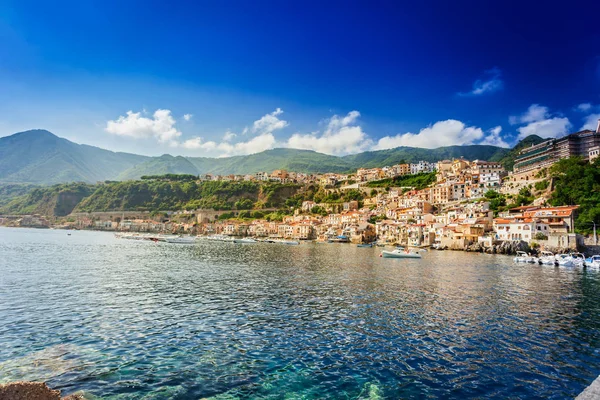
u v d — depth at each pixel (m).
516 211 149.38
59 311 36.97
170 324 33.41
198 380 22.12
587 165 147.38
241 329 32.22
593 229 115.69
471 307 41.38
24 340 28.14
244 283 56.78
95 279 57.66
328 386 21.62
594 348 28.28
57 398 17.00
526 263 95.44
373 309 40.03
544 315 38.16
